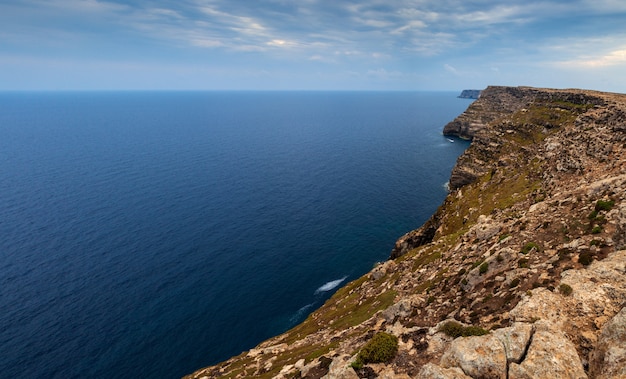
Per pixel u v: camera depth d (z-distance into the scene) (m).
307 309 83.62
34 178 176.62
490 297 29.73
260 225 127.75
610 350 16.52
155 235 117.69
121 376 65.06
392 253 100.44
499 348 19.81
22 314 78.62
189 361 68.75
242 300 86.75
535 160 82.88
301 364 36.97
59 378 63.94
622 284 21.58
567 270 25.77
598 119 72.06
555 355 18.02
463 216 83.50
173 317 80.19
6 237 112.00
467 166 137.88
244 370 47.69
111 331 75.19
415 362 23.48
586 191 39.50
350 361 25.89
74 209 136.75
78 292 87.00
